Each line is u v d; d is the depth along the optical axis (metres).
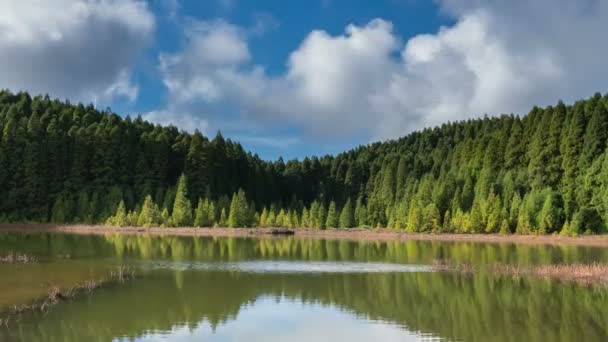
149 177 139.62
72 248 68.00
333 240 97.88
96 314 31.20
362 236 111.25
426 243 89.62
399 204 130.75
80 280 41.94
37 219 122.69
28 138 131.25
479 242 91.44
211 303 35.22
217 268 51.81
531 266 51.56
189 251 69.00
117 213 118.38
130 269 49.59
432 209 112.00
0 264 48.94
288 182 194.38
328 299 37.09
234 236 106.88
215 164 155.12
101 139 136.75
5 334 26.75
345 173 196.38
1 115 153.38
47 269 46.72
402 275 48.22
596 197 95.44
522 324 30.45
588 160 101.62
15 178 124.69
